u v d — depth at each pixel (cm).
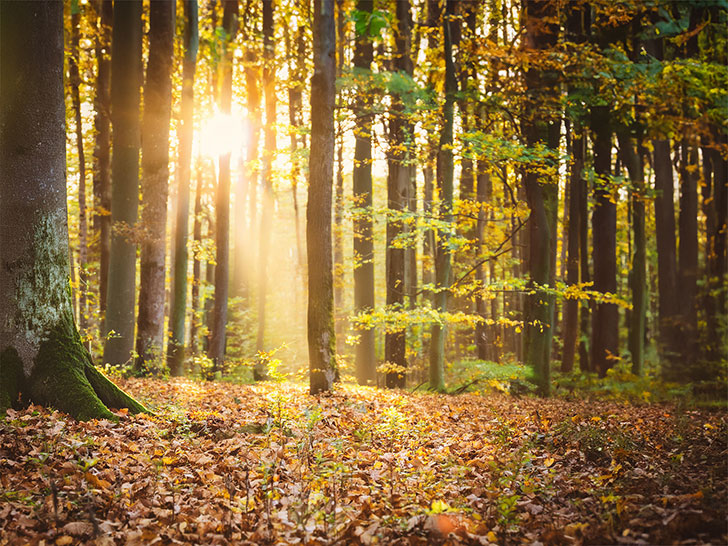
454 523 477
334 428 917
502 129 2142
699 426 1052
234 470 634
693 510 452
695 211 2609
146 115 1873
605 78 1752
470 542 449
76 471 588
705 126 1947
